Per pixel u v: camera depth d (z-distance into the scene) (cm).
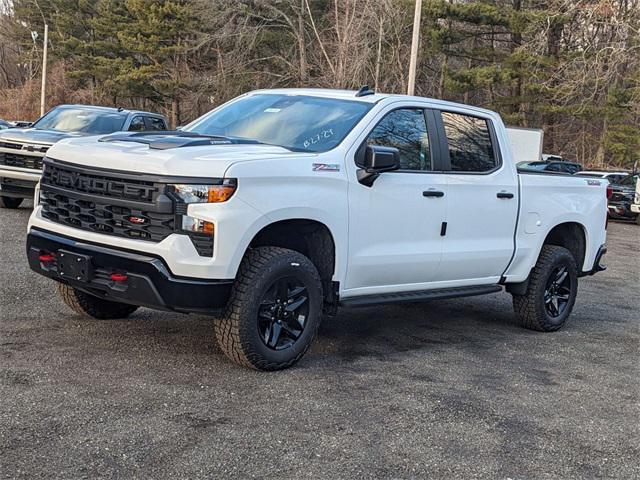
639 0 3212
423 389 520
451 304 861
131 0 4556
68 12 5881
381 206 575
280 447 401
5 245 948
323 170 534
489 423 465
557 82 3709
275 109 624
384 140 592
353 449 407
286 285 524
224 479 360
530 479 391
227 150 516
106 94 5472
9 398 436
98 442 388
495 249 680
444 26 3844
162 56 4656
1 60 7750
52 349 536
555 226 752
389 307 812
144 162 484
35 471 353
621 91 3622
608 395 547
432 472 388
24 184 1209
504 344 682
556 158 3303
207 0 4400
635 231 2197
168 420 423
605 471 410
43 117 1388
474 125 683
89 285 502
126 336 584
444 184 629
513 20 3697
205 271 475
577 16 3559
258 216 491
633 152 3975
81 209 510
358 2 3975
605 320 841
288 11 4450
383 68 4056
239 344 502
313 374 531
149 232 482
